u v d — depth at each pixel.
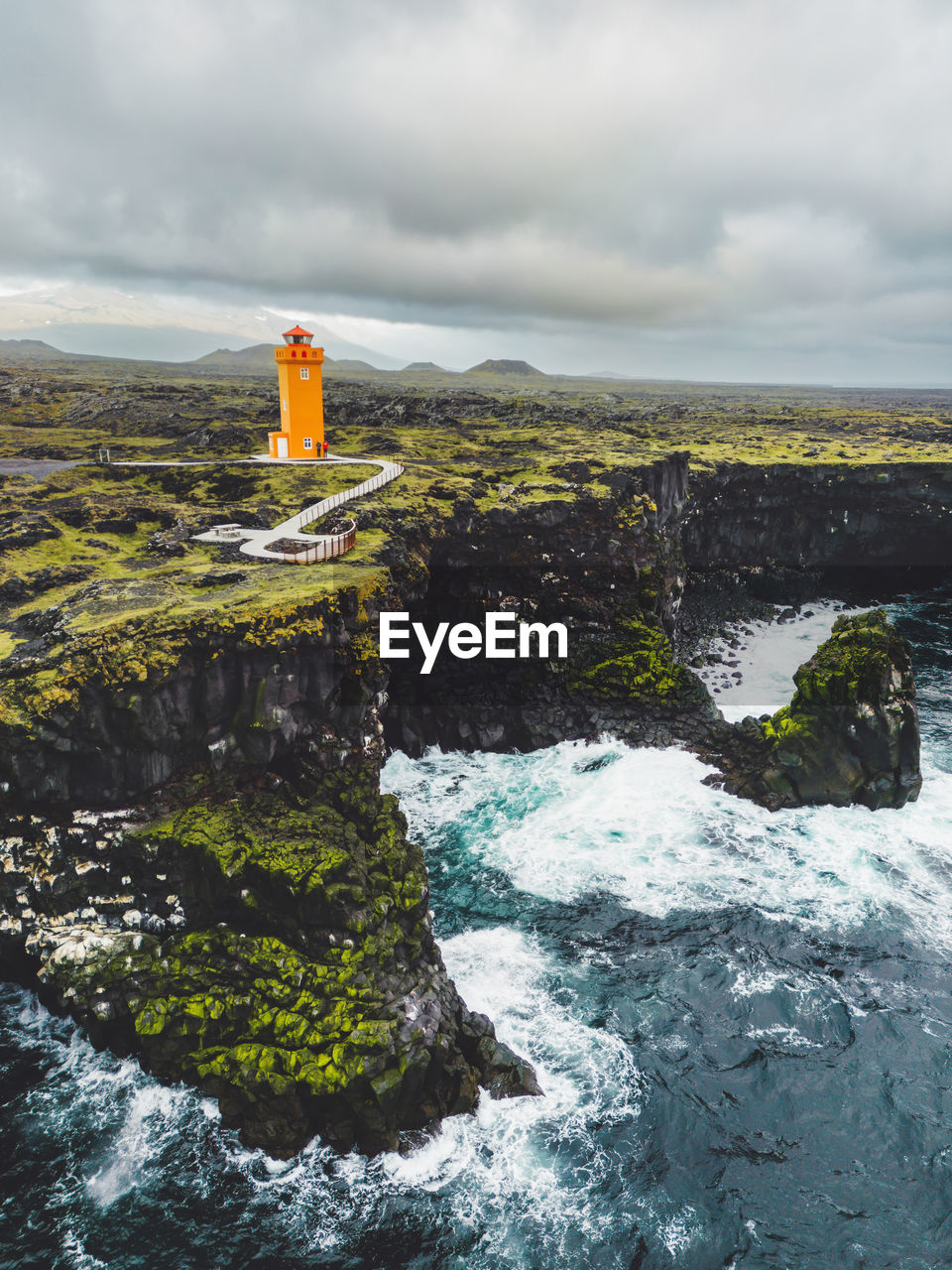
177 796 35.69
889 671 47.81
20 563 49.16
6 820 33.91
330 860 33.44
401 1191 27.11
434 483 70.94
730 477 94.50
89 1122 29.02
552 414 148.88
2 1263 24.58
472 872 43.62
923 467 100.00
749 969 36.66
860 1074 31.53
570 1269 24.77
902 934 38.84
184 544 52.53
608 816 48.47
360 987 30.95
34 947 32.62
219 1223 25.95
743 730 53.56
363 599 44.00
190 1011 30.44
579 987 35.72
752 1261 24.97
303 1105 28.52
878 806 48.47
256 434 104.69
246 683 36.88
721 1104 30.25
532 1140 28.80
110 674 33.53
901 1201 26.86
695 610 87.75
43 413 132.50
